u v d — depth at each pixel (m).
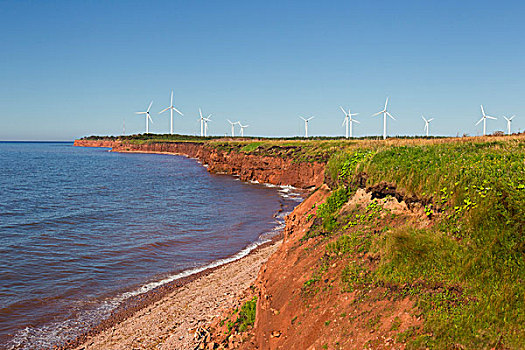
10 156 166.12
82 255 24.92
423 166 10.47
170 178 80.12
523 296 5.91
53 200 49.62
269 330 9.77
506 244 6.84
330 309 8.52
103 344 13.86
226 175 85.00
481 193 7.93
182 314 15.63
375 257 8.83
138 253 25.55
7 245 26.88
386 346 6.54
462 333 5.88
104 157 165.62
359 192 12.72
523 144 12.53
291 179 65.50
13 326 15.48
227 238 29.73
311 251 11.93
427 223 9.11
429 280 7.18
